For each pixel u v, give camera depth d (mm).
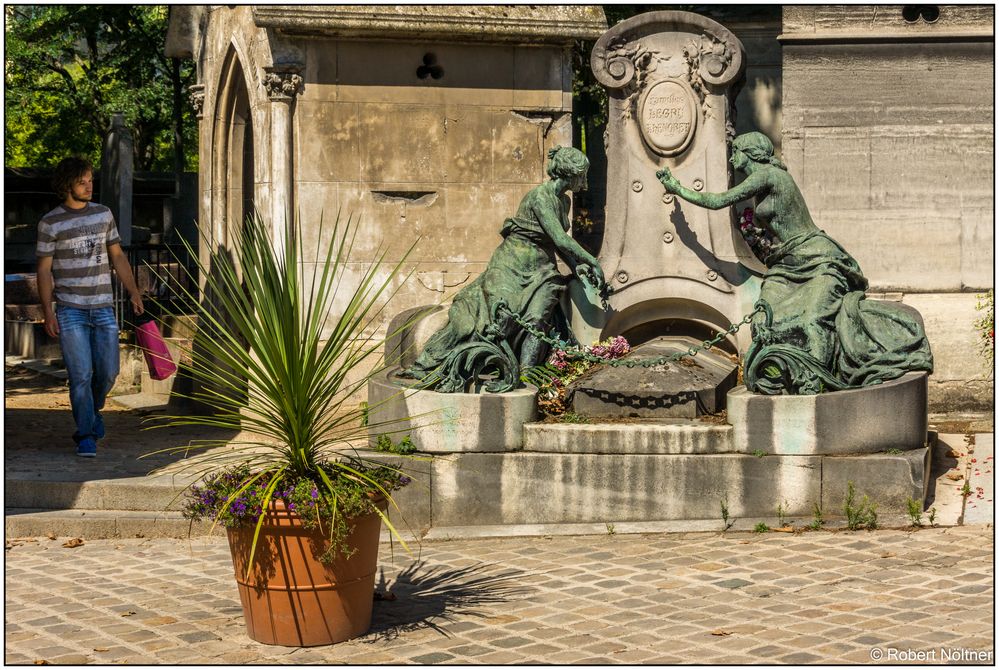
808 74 10570
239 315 5879
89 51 27109
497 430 7770
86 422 9039
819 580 6383
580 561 6965
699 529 7539
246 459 5887
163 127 27562
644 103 9383
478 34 10250
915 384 7777
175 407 11602
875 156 10547
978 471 8320
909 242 10539
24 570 7078
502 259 9062
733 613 5887
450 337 8680
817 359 8047
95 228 9016
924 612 5781
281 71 10078
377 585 6566
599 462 7695
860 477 7508
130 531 7859
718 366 8961
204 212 12133
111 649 5574
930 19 10469
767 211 8836
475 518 7777
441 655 5418
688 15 9281
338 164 10305
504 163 10641
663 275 9398
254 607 5625
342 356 10234
